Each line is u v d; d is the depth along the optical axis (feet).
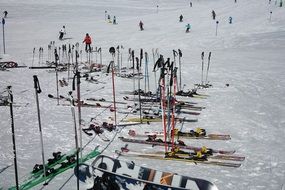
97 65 87.40
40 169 32.91
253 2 207.41
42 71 82.74
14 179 31.50
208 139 41.96
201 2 237.04
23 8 192.44
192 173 33.55
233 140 41.88
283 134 43.80
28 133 42.88
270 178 33.01
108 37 132.77
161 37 131.34
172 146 37.99
